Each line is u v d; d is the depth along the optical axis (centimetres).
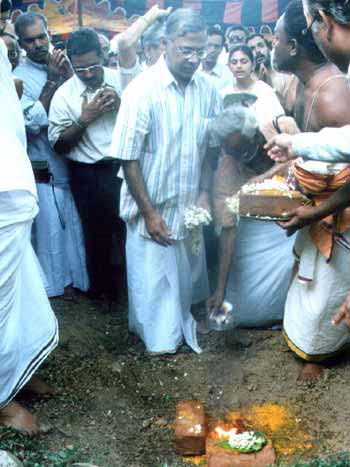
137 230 406
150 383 380
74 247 491
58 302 478
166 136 391
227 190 402
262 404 356
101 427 335
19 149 305
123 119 386
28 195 306
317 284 362
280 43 343
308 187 334
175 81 390
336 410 346
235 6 705
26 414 323
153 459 313
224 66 573
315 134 293
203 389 374
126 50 466
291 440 324
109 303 487
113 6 774
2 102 303
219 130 386
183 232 407
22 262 331
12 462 274
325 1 265
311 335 370
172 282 410
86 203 479
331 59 285
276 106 420
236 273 424
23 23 468
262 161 394
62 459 296
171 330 411
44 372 378
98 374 384
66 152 468
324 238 353
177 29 375
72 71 471
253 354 406
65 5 777
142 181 395
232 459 296
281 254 415
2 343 305
